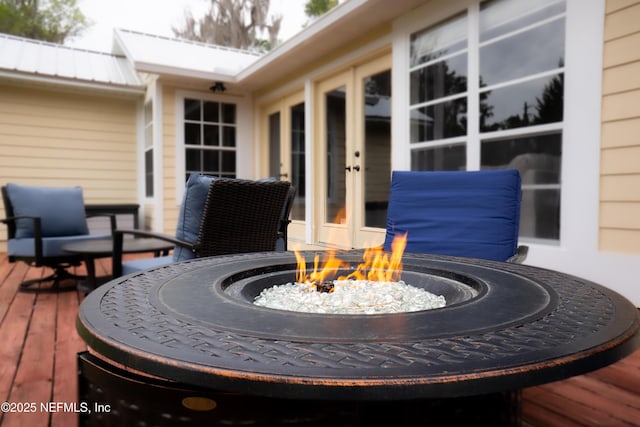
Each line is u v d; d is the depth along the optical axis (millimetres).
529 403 1512
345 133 4531
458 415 726
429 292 1267
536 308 854
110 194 6500
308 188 4996
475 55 3066
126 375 721
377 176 4156
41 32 13820
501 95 2928
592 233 2465
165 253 3477
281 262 1410
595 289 1021
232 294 1088
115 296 955
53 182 6055
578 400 1533
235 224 2199
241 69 5637
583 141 2492
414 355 621
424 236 2135
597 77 2422
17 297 3146
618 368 1816
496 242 1984
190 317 799
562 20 2596
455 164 3289
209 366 591
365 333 709
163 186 5781
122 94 6449
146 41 6512
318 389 552
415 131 3588
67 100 6129
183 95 5879
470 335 699
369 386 548
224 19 15055
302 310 1079
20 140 5816
